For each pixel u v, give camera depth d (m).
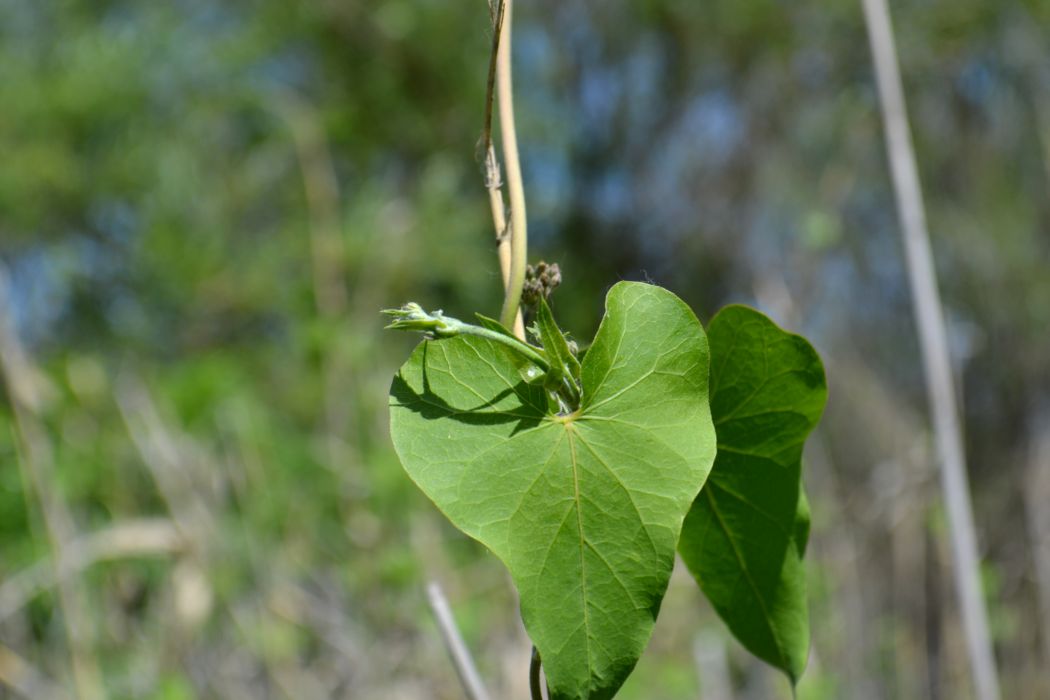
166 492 1.24
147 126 3.33
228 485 1.46
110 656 1.25
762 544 0.51
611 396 0.45
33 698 1.12
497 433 0.45
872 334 2.73
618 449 0.45
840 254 2.81
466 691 0.62
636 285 0.46
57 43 3.43
